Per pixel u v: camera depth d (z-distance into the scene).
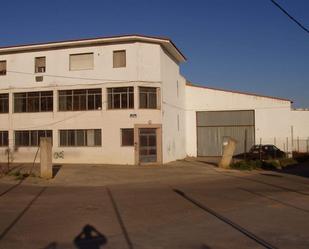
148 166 34.22
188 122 47.97
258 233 10.06
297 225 10.99
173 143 41.22
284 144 46.81
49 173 24.77
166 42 36.84
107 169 30.94
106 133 36.69
